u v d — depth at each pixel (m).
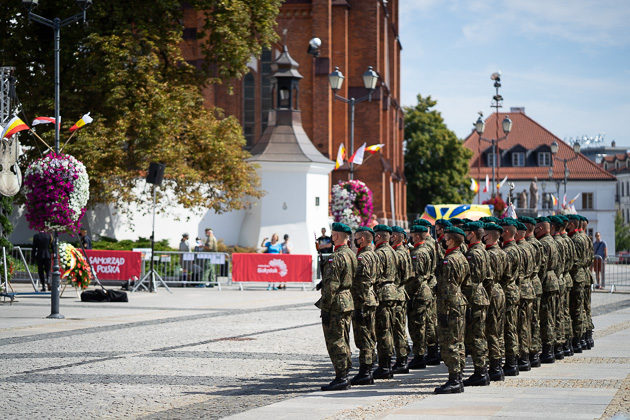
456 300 18.64
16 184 44.97
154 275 51.94
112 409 17.05
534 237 24.58
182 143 63.59
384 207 104.56
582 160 194.00
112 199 61.03
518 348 21.53
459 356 18.56
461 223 25.41
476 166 193.00
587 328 27.50
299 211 75.00
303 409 16.52
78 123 41.50
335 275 19.02
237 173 65.62
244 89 98.62
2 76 44.69
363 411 16.22
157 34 63.59
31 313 37.81
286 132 76.94
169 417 16.20
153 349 26.33
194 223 72.88
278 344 27.62
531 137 195.75
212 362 23.66
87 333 30.52
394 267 21.56
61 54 62.62
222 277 60.97
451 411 15.73
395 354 23.53
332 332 19.19
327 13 96.62
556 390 18.38
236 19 64.88
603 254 61.19
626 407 15.80
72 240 64.50
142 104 61.47
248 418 15.55
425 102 156.88
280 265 53.56
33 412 16.73
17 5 62.72
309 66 98.06
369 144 104.19
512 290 21.34
